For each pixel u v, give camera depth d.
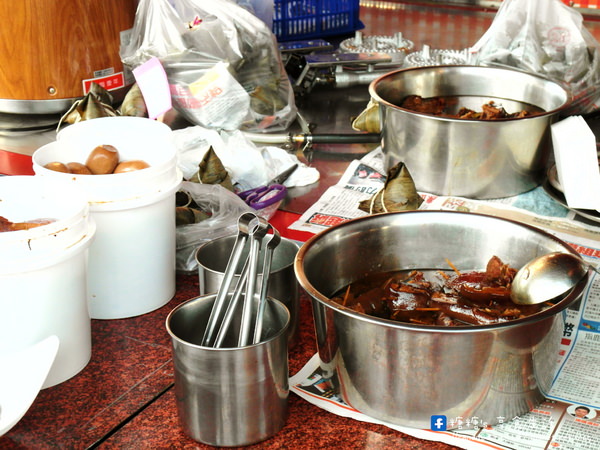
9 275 0.94
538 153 1.55
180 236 1.32
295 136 1.78
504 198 1.57
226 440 0.91
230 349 0.85
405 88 1.84
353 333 0.90
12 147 1.75
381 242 1.17
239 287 0.96
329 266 1.12
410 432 0.93
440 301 1.05
